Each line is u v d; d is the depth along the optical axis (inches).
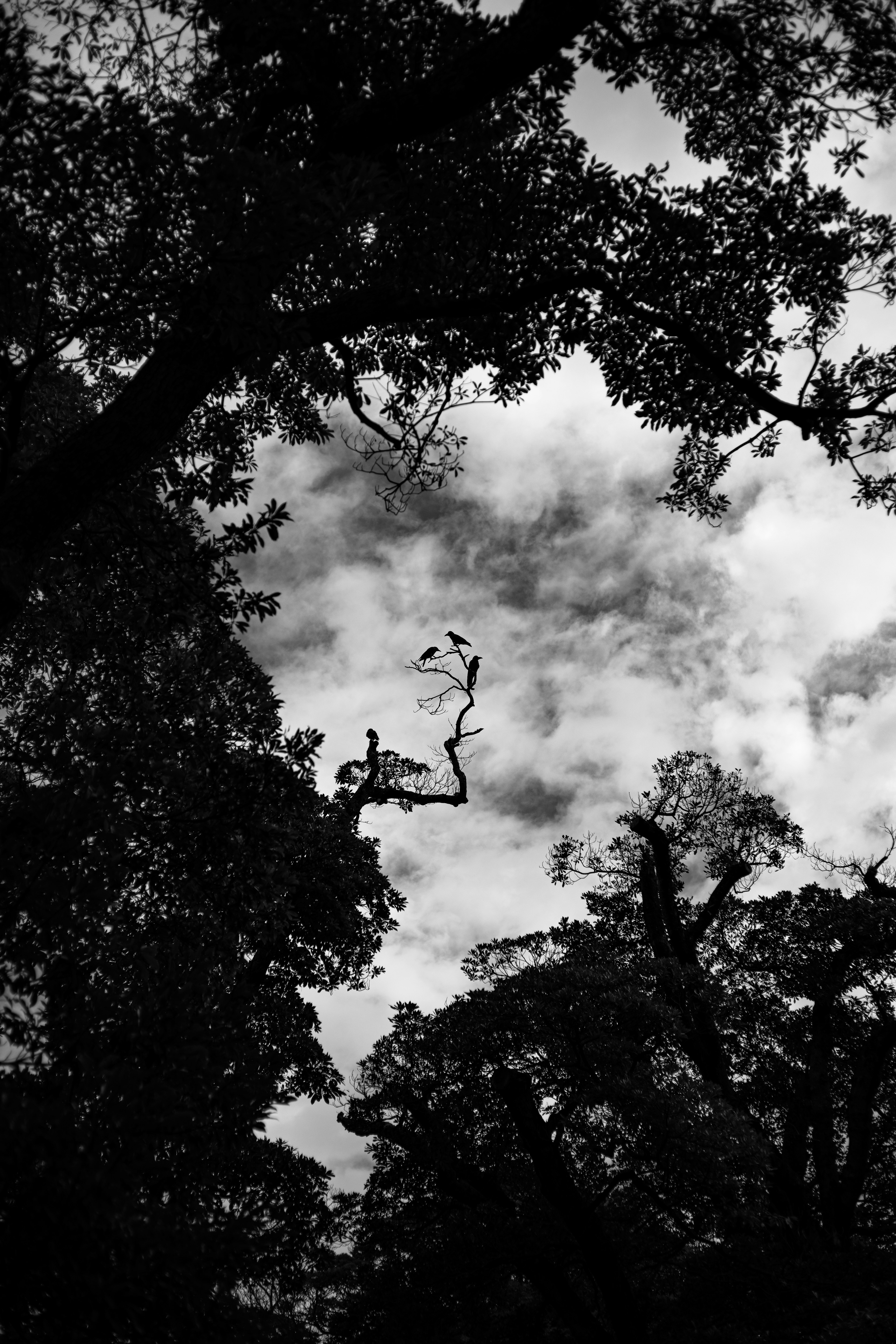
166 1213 179.2
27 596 217.6
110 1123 175.9
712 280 345.4
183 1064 192.9
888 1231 670.5
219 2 260.1
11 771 233.0
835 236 333.7
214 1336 177.2
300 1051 614.5
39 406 355.3
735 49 303.0
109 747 236.7
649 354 364.8
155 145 198.1
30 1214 155.7
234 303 219.3
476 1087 567.8
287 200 202.1
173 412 245.4
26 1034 195.8
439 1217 561.6
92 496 231.3
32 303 244.1
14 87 186.7
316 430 437.4
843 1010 757.9
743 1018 728.3
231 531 285.0
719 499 457.7
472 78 269.0
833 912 746.8
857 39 292.7
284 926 319.9
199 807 260.8
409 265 318.3
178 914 275.1
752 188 326.0
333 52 285.0
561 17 265.0
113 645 302.0
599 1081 516.1
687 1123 481.4
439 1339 518.3
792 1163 681.6
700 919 834.8
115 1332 164.7
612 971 589.0
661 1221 529.0
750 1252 505.7
